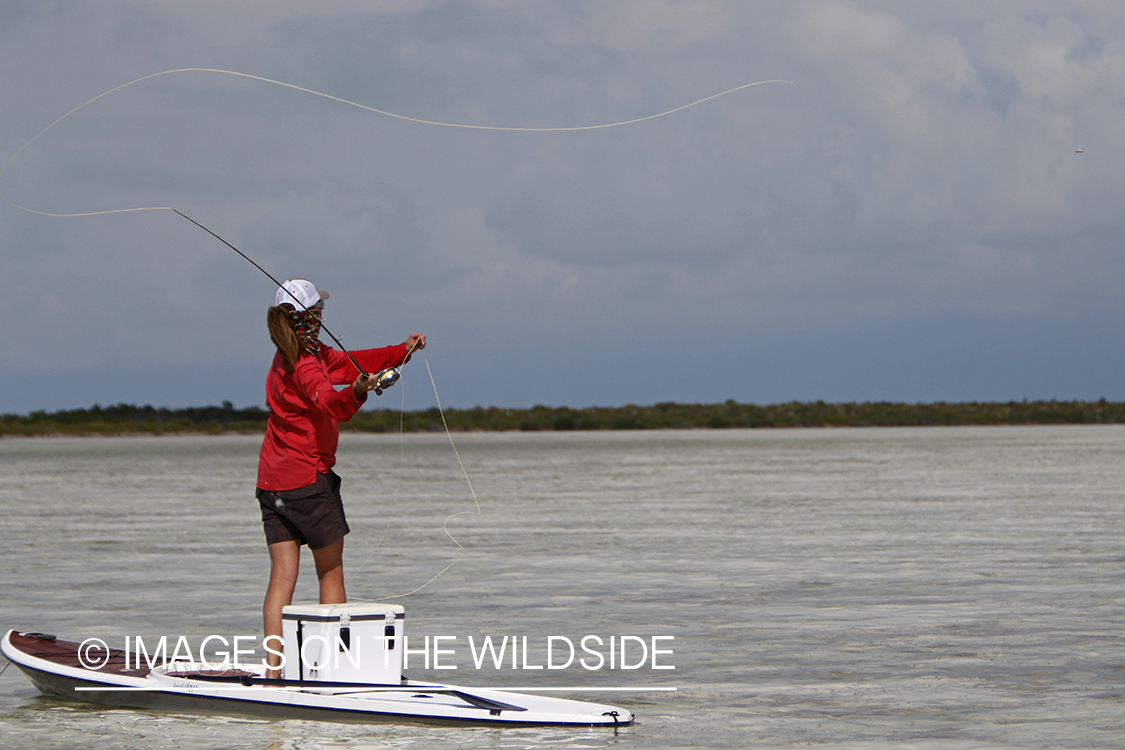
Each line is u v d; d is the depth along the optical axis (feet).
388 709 67.41
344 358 73.00
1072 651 90.17
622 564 154.10
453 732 65.77
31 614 111.86
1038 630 99.91
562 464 553.64
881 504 266.98
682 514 244.22
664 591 127.24
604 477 418.51
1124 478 372.58
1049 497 283.79
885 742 64.03
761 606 115.24
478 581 137.69
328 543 70.49
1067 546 171.32
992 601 117.29
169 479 443.73
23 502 305.32
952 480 368.07
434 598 122.83
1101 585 128.98
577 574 143.64
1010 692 76.13
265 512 71.05
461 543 186.19
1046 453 618.03
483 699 69.56
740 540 186.19
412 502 298.35
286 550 70.95
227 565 156.46
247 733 65.62
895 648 92.12
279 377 69.92
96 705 73.10
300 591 131.64
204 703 69.87
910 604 115.65
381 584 137.49
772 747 63.16
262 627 104.01
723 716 70.23
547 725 67.10
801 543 180.24
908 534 193.47
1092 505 256.73
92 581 138.62
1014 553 162.71
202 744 63.41
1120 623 103.30
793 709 71.97
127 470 532.32
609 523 223.51
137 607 116.57
